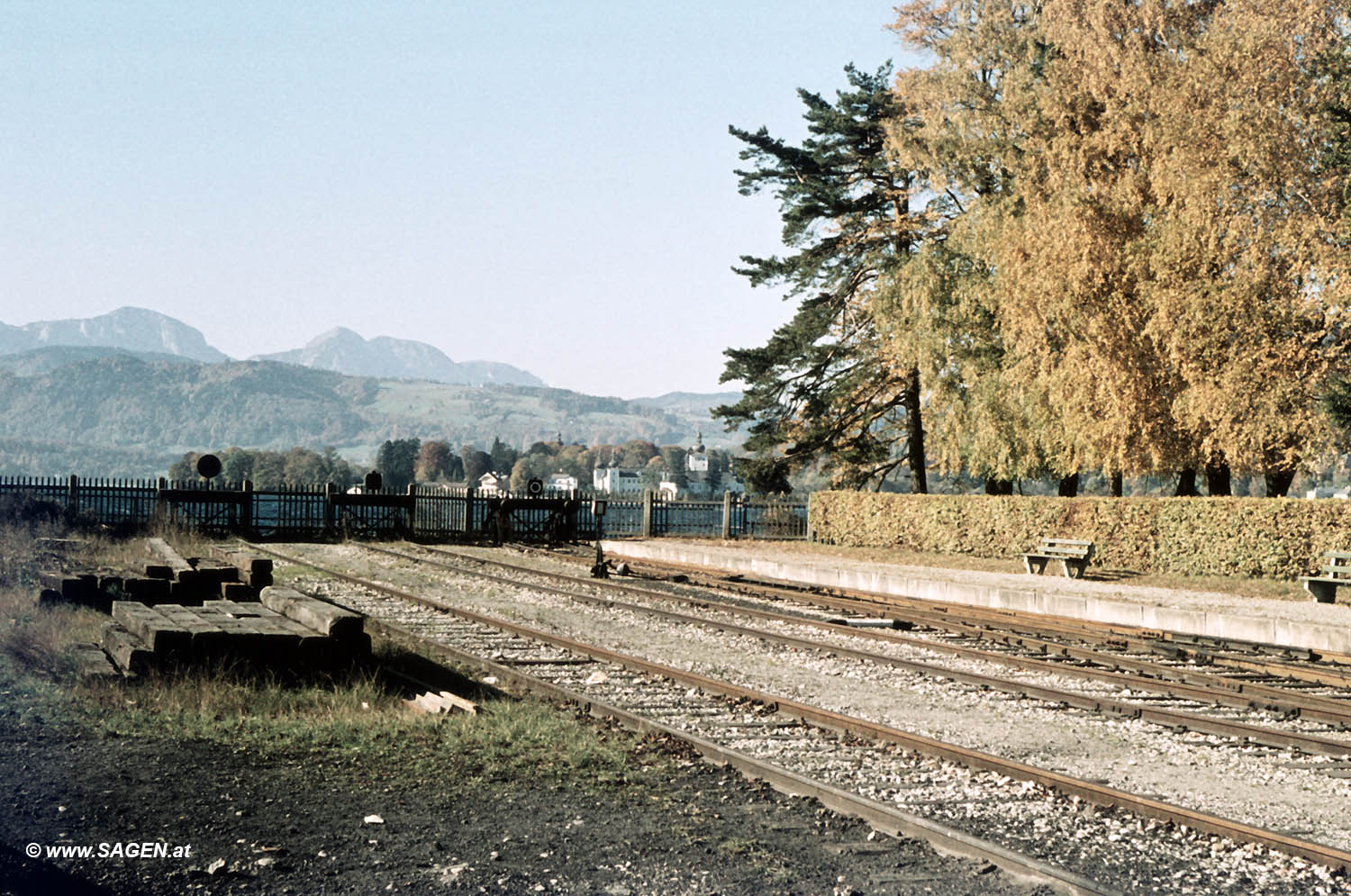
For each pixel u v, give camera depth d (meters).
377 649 13.00
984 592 22.52
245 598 15.77
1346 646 16.31
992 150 32.22
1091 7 27.97
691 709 10.82
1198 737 10.36
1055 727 10.70
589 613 18.69
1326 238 24.58
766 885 6.00
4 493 31.17
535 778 7.92
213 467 37.28
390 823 6.77
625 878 6.04
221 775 7.55
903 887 6.02
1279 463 25.98
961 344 33.94
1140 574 25.62
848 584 26.19
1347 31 25.70
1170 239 25.59
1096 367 27.38
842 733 9.79
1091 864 6.54
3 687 9.59
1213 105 25.33
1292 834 7.40
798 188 42.19
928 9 37.06
